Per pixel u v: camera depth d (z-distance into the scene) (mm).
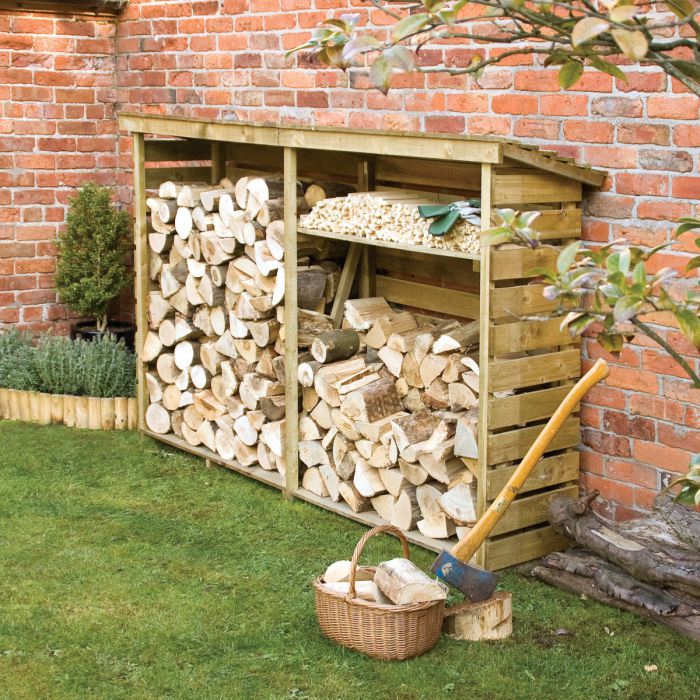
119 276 7031
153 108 6871
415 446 4406
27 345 6820
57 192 7176
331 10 5402
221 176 6301
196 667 3408
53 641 3576
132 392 6422
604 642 3623
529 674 3377
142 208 5930
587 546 4020
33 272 7168
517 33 1997
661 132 3959
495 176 3871
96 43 7125
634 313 1759
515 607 3895
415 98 4996
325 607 3566
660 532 4012
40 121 7051
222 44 6184
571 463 4359
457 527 4320
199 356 5766
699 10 1656
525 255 4031
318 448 5004
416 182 5062
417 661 3455
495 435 4070
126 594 3971
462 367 4316
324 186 5129
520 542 4262
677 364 4035
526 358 4113
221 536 4609
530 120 4445
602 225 4207
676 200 3951
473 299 4844
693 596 3756
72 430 6258
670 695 3266
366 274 5336
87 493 5172
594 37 1768
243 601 3920
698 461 2266
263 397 5234
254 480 5426
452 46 4754
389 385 4719
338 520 4836
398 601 3430
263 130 4926
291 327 5012
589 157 4227
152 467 5613
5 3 6793
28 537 4551
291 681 3320
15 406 6422
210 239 5414
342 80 5395
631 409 4227
